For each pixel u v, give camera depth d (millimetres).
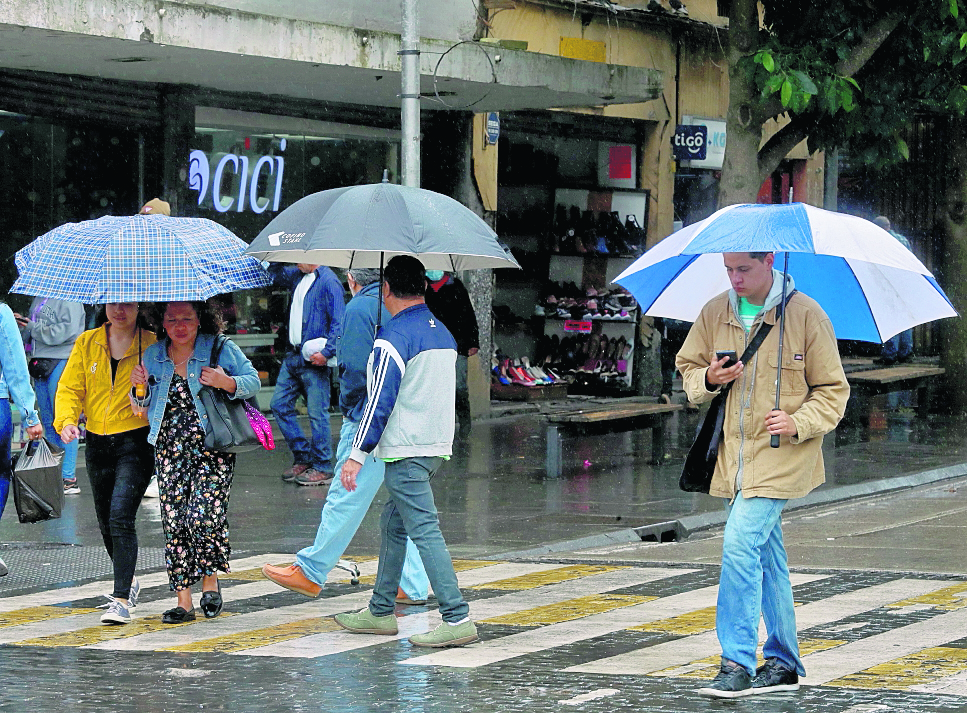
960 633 23172
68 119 45969
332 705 19312
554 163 63906
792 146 51375
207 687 20453
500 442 51750
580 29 61938
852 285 20281
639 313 65688
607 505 38281
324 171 54156
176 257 24016
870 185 81875
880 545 32688
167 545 25125
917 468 44844
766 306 19531
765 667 19891
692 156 67250
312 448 41969
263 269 25234
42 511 28266
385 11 52000
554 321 64938
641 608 25781
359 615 23969
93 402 25062
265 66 44000
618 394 65500
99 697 19938
